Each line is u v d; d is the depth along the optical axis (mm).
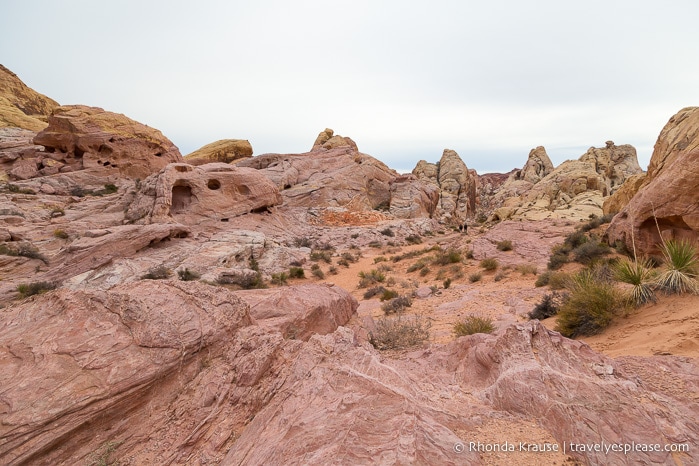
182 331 4625
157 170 48812
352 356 4715
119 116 49688
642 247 14844
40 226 26766
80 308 4586
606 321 7312
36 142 45594
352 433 3059
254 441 3420
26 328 4301
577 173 58938
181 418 3889
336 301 9227
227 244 26969
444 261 23266
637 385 3809
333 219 47750
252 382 4227
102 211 32594
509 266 19297
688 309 6500
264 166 61438
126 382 3795
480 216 85000
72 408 3410
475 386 4578
